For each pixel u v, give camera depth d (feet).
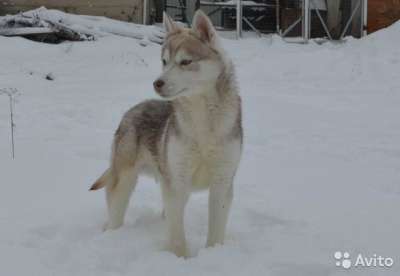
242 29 36.91
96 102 20.54
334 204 11.65
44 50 28.99
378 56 29.22
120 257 9.59
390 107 20.51
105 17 34.42
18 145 14.75
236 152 9.83
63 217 11.00
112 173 10.78
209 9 36.94
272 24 36.94
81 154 14.53
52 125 17.28
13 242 9.97
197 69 9.55
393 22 35.76
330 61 28.53
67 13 34.14
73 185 12.46
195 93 9.53
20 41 29.55
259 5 35.76
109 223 10.73
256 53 30.42
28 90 22.41
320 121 18.47
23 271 9.14
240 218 11.13
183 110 9.62
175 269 9.21
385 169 14.02
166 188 9.93
